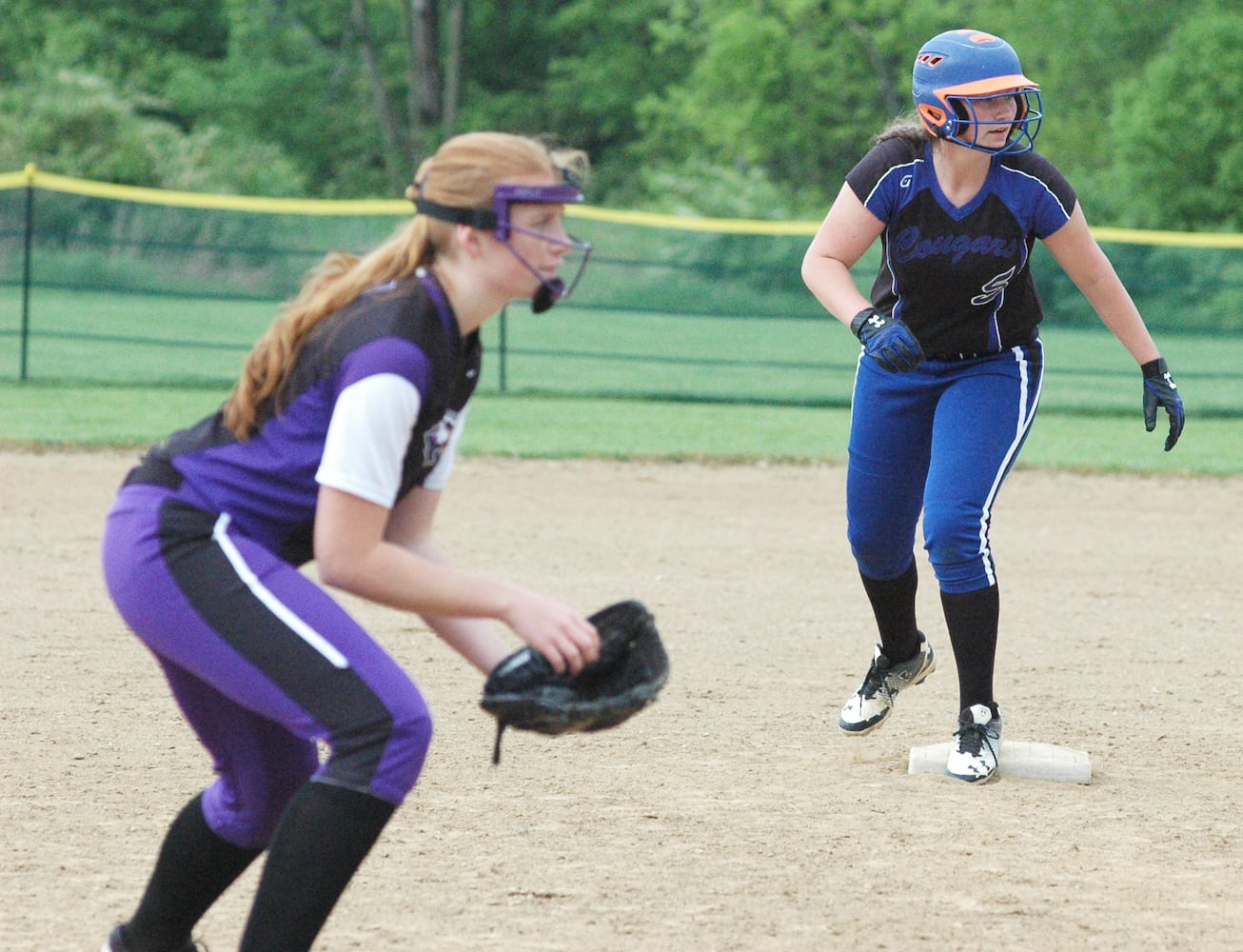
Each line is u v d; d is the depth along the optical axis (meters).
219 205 64.88
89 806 16.72
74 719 20.39
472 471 45.41
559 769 18.56
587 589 30.03
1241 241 63.16
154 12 179.50
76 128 125.31
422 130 162.50
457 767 18.56
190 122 175.50
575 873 14.79
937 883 14.59
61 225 88.25
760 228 63.25
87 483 41.84
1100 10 129.12
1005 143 16.75
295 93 171.00
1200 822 16.72
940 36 17.02
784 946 12.92
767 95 138.38
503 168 10.46
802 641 26.22
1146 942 13.10
